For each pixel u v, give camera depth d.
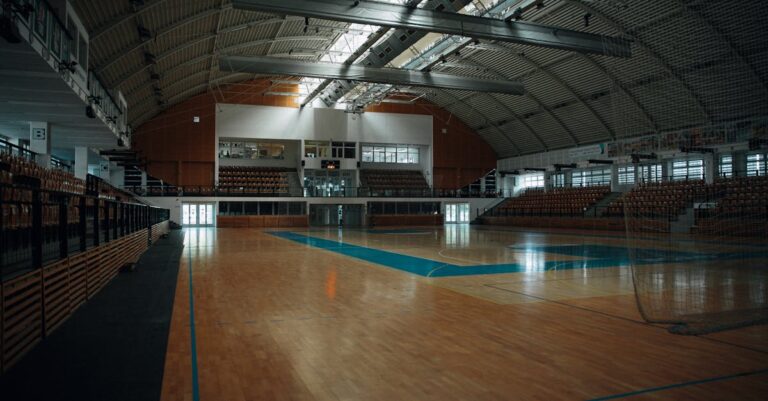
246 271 11.68
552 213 34.38
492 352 5.11
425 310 7.28
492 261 14.01
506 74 31.42
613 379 4.29
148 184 34.97
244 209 35.94
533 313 7.08
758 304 7.71
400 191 39.41
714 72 16.75
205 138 35.22
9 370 4.18
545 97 32.34
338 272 11.60
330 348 5.25
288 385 4.12
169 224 31.72
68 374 4.09
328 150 38.53
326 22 24.06
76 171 20.14
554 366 4.66
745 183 21.33
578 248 18.25
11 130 17.39
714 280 10.21
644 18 19.83
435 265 13.07
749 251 15.99
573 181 37.28
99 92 16.23
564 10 22.56
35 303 4.96
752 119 15.87
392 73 24.58
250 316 6.79
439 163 41.25
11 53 9.65
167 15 18.89
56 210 9.87
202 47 24.94
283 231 31.23
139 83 25.31
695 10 17.36
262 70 22.52
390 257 15.17
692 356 4.96
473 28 17.95
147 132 33.88
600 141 32.66
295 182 38.19
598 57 25.64
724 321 6.45
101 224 11.34
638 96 20.94
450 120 41.69
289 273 11.38
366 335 5.80
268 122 36.72
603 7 20.98
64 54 11.45
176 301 7.76
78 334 5.45
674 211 22.39
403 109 40.34
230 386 4.06
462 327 6.21
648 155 29.11
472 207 41.59
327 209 37.88
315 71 23.33
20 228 8.28
